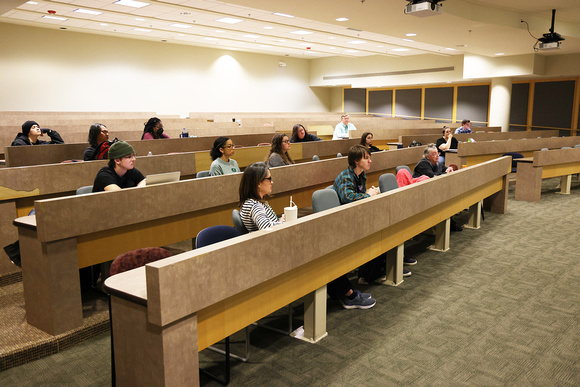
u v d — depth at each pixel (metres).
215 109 16.48
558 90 14.44
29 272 2.78
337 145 8.02
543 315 3.23
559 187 8.59
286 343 2.84
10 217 3.58
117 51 13.87
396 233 3.65
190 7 9.06
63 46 12.79
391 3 6.88
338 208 2.86
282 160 5.15
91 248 2.94
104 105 13.79
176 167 5.35
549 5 7.80
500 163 5.92
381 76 17.02
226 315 2.17
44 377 2.46
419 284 3.83
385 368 2.55
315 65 19.08
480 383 2.41
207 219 3.87
